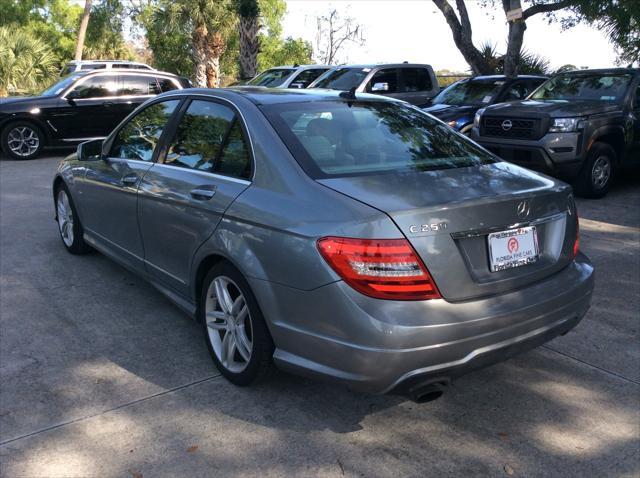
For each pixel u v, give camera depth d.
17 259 5.76
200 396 3.45
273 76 14.85
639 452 3.02
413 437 3.11
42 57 29.59
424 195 2.95
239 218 3.27
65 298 4.82
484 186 3.15
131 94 13.46
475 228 2.89
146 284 5.14
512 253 3.04
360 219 2.77
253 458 2.93
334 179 3.13
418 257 2.74
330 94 4.05
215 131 3.83
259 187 3.30
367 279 2.72
